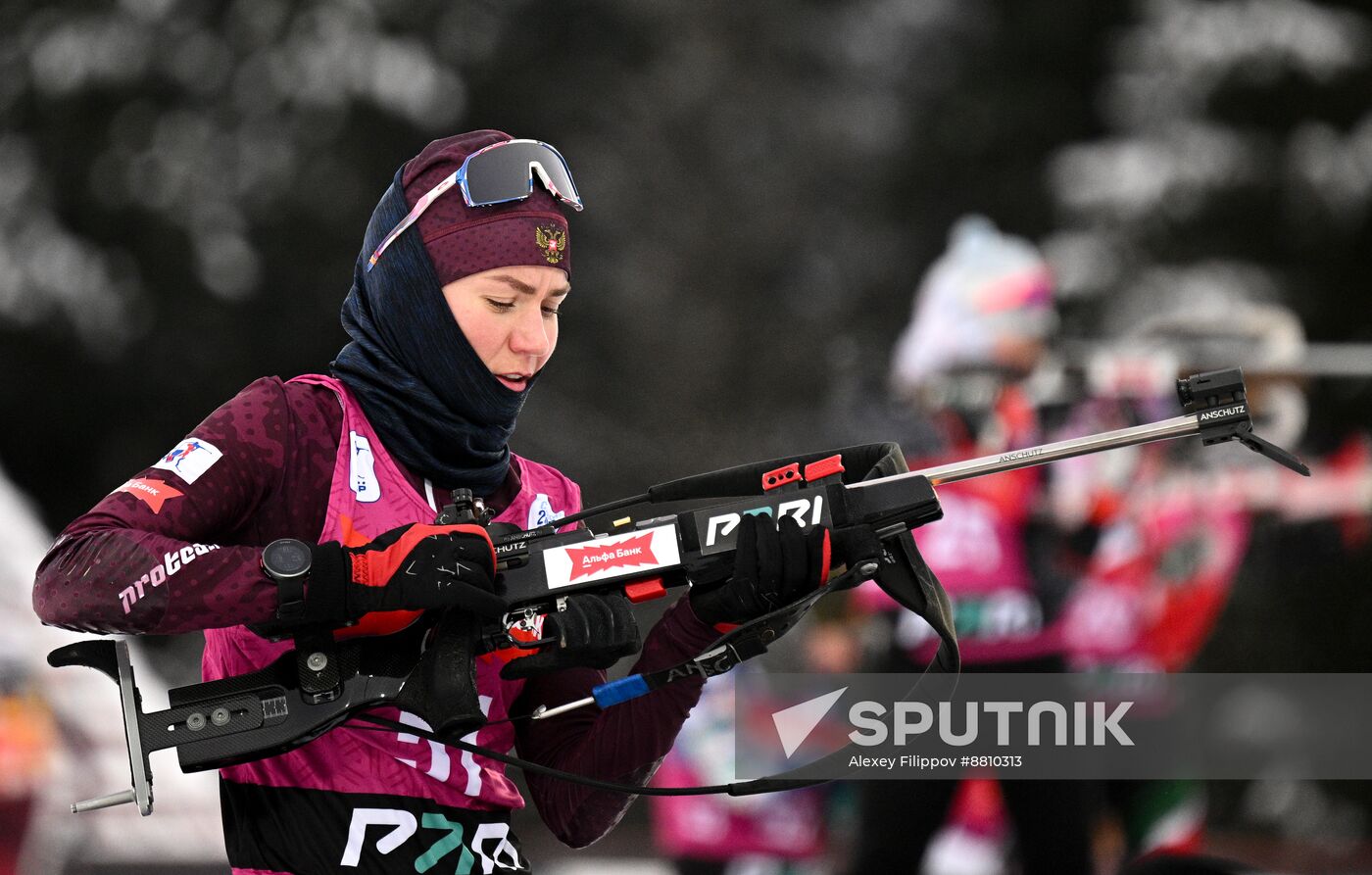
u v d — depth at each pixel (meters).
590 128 62.31
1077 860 17.70
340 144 50.69
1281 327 21.67
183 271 49.19
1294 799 35.28
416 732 7.31
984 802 19.75
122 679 7.07
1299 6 45.38
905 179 60.53
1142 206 45.84
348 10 51.25
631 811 34.97
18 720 17.00
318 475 7.58
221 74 50.28
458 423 7.82
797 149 63.56
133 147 49.31
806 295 60.84
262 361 50.53
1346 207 44.47
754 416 57.88
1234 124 46.19
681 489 8.29
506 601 7.56
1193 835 18.69
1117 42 56.22
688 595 8.07
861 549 7.71
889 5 64.19
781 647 21.89
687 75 63.38
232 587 6.90
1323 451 23.11
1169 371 19.84
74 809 7.02
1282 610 36.06
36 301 47.31
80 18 49.22
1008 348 19.66
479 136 8.06
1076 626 18.62
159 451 49.34
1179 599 19.73
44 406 48.44
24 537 18.20
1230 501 20.42
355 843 7.50
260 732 7.16
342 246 50.88
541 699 8.49
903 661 18.42
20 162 48.34
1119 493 19.22
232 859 7.68
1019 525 18.53
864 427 23.14
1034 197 56.72
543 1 61.78
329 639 7.28
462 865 7.68
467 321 7.73
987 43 59.84
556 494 8.64
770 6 65.38
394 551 7.07
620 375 57.84
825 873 18.61
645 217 61.19
